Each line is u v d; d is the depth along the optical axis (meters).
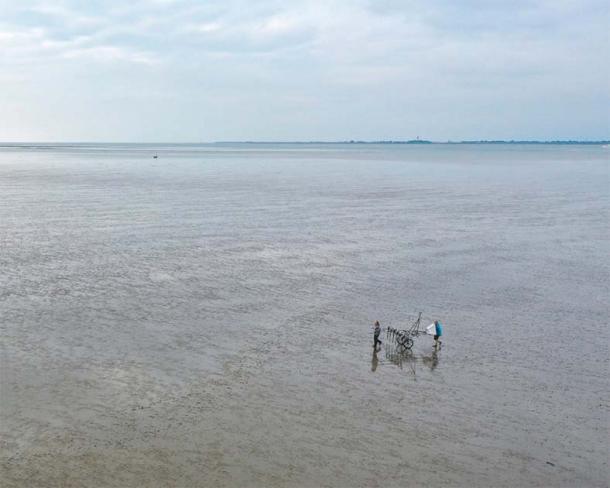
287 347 25.77
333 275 37.38
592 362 24.86
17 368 22.66
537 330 28.50
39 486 15.80
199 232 49.91
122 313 29.30
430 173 124.81
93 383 21.67
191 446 17.86
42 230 49.12
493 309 31.48
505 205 69.88
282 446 18.03
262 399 20.94
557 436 19.08
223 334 27.00
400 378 23.06
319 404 20.75
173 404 20.34
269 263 39.97
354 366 24.06
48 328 26.92
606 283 36.56
